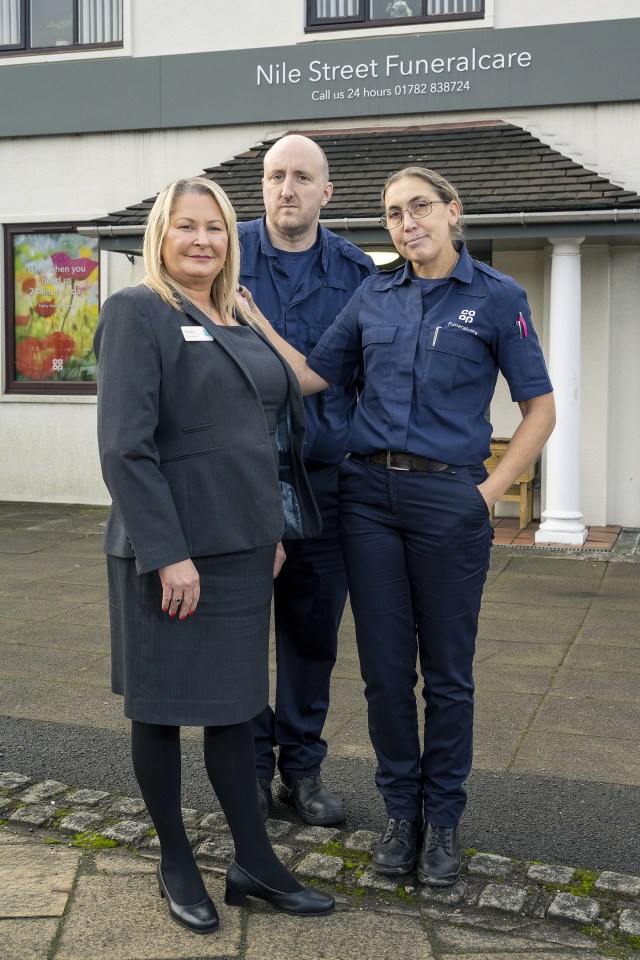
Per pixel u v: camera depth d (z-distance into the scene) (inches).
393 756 125.9
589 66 370.3
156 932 110.0
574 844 131.1
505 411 388.5
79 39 434.9
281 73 404.8
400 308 124.8
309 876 121.6
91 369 444.8
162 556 105.3
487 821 137.7
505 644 227.3
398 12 394.6
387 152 377.7
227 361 111.7
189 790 147.5
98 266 438.9
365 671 126.0
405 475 121.4
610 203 326.0
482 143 374.3
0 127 439.8
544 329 382.9
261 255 144.7
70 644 225.3
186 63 415.2
